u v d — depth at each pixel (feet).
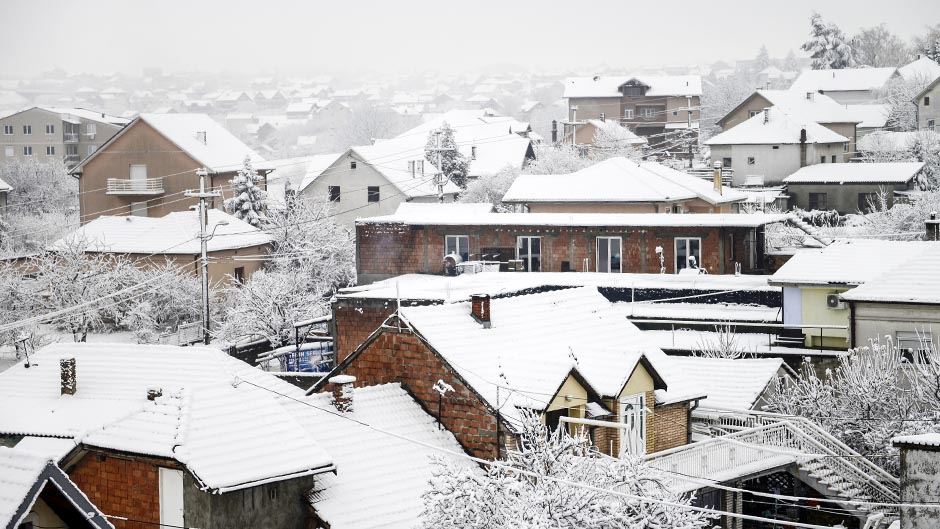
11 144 507.71
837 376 147.02
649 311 177.17
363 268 221.05
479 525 81.30
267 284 214.90
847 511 115.44
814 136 370.32
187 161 344.08
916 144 384.27
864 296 149.59
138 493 92.68
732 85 628.28
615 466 86.28
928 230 180.75
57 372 109.19
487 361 108.78
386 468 98.89
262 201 311.27
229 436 92.68
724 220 206.59
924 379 129.49
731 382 134.41
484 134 444.96
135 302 220.43
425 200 350.84
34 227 348.79
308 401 103.50
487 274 193.16
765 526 125.39
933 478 86.58
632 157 402.52
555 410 103.96
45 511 62.28
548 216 216.33
